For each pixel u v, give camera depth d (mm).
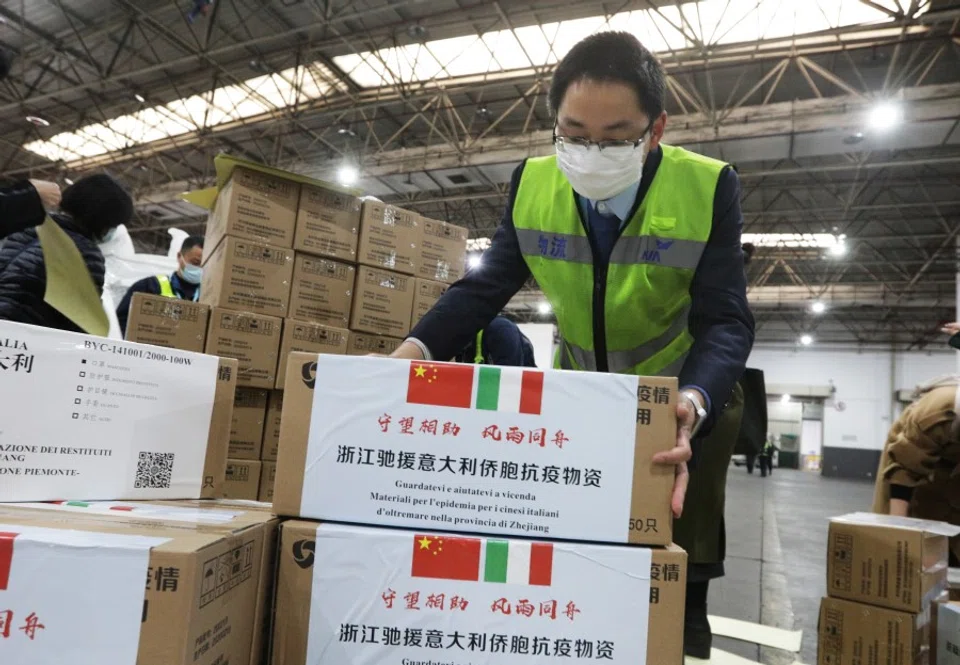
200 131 7633
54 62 7027
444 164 7324
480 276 1063
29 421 730
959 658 1299
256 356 1737
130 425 810
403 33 6039
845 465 14289
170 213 10375
